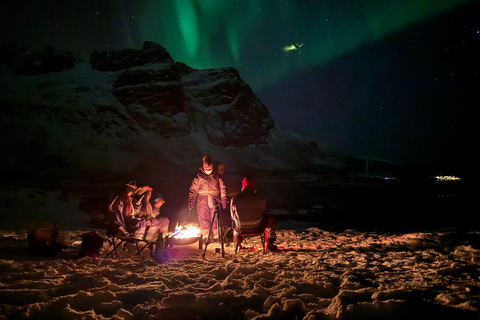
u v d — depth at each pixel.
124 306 3.02
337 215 12.38
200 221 7.28
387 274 4.19
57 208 11.66
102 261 4.91
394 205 15.34
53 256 5.64
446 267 4.43
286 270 4.37
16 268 4.42
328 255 5.49
